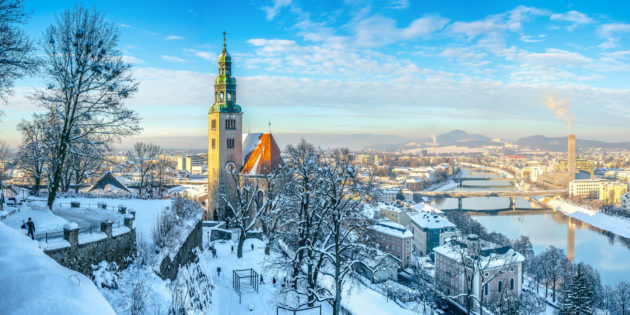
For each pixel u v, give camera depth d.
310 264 47.62
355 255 49.84
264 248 75.25
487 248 103.56
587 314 83.25
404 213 182.62
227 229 89.81
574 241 198.38
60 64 36.09
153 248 42.53
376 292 89.62
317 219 55.03
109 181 111.50
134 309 29.52
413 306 95.25
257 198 100.25
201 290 45.44
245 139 113.69
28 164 71.69
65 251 29.06
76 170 78.38
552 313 107.31
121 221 41.78
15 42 28.98
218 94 108.88
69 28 35.84
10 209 38.59
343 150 49.72
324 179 45.78
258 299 50.22
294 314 46.41
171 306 33.62
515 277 103.81
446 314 100.50
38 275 20.94
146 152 102.50
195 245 60.41
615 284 134.62
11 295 19.33
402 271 136.62
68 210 47.50
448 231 163.88
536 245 189.25
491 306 95.62
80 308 20.12
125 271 36.00
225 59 108.56
